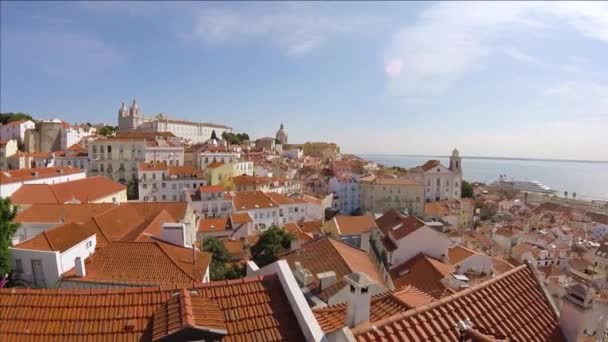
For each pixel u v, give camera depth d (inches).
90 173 3496.6
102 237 1234.0
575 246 2381.9
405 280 1090.7
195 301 331.0
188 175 3218.5
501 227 3056.1
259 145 7613.2
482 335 299.4
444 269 1088.8
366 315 345.1
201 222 2368.4
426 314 337.4
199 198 2819.9
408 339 303.9
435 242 1254.3
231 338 305.9
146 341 297.1
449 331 327.3
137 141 3595.0
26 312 322.7
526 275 451.5
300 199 3152.1
